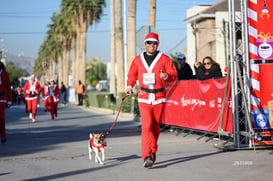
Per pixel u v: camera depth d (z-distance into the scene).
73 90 43.38
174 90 11.48
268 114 7.84
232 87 7.99
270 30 7.87
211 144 8.81
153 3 20.97
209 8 28.42
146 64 6.32
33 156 7.70
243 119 8.06
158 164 6.57
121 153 7.86
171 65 6.42
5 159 7.42
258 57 7.84
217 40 28.72
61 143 9.59
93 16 44.84
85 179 5.62
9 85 10.09
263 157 6.93
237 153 7.43
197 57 32.12
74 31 51.75
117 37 24.73
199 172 5.86
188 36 35.78
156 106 6.29
